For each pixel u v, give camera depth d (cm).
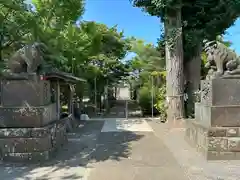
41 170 473
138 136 819
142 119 1292
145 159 544
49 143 551
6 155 529
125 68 1942
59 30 1073
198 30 1142
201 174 445
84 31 1390
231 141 523
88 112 1616
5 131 531
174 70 1055
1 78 554
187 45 1182
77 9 1153
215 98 541
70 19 1206
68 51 1220
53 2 1020
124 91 2864
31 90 552
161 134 848
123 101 2528
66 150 632
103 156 573
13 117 543
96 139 779
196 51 1235
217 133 525
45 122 566
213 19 1127
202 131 561
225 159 524
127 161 531
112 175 444
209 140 525
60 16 1075
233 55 559
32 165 504
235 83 542
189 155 571
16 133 531
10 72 557
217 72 551
